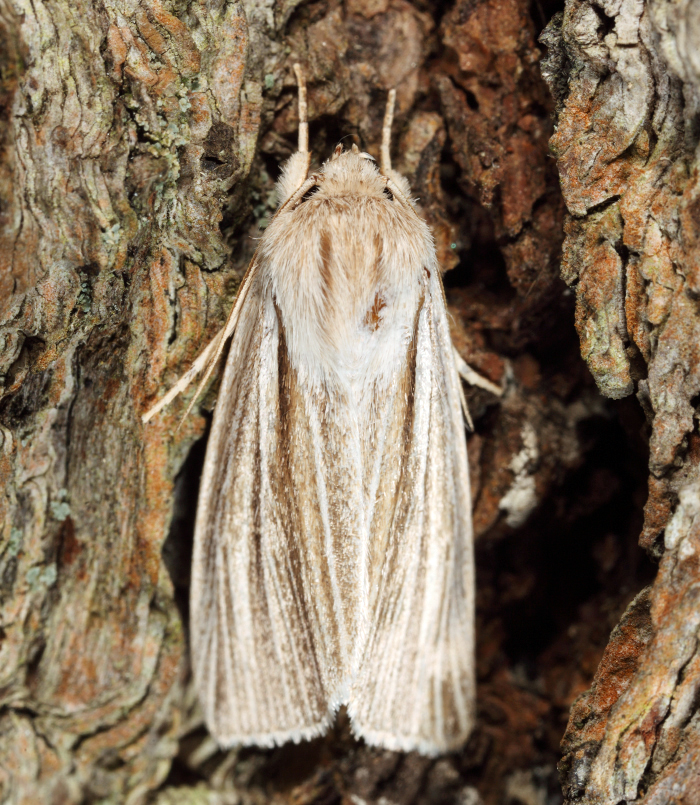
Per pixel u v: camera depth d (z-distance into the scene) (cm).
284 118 9
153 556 9
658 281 9
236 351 9
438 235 9
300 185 9
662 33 9
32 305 9
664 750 9
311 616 9
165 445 9
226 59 9
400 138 9
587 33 9
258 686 9
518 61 9
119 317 9
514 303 9
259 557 9
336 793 10
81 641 9
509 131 9
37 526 9
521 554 10
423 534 9
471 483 10
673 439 9
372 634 9
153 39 9
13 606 9
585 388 9
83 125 9
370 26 9
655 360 9
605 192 9
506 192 9
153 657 9
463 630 9
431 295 9
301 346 9
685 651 9
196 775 10
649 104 9
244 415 9
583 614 10
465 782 10
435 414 9
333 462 9
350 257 9
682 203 9
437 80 9
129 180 9
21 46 9
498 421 10
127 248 9
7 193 9
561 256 9
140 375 9
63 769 9
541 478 10
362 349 9
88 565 9
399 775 10
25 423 9
